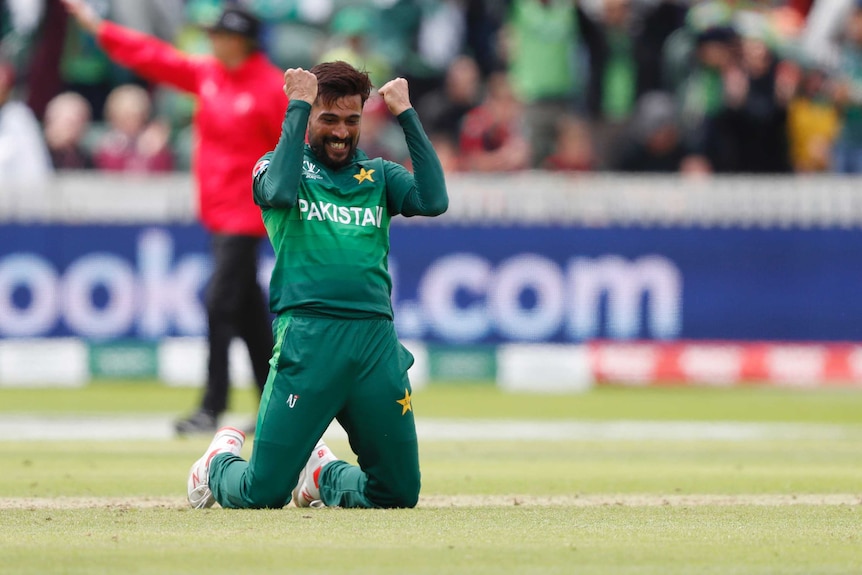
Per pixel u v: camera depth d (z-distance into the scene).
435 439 38.81
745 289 59.00
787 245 59.03
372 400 20.97
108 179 57.31
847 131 68.75
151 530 18.95
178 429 36.72
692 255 58.88
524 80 65.06
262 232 36.19
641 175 64.94
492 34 70.31
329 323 20.88
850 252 59.00
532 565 16.03
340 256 21.00
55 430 40.12
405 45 69.06
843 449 36.38
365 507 21.78
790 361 59.22
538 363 58.41
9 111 61.19
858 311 59.19
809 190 58.91
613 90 67.44
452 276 58.19
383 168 21.80
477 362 58.53
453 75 66.06
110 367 57.47
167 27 67.81
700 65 66.06
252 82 35.59
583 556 16.75
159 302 57.44
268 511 21.14
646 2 68.25
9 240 57.00
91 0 66.56
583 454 34.44
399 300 58.19
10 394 54.28
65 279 57.19
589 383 58.59
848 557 16.86
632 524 20.05
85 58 67.50
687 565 16.12
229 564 15.95
